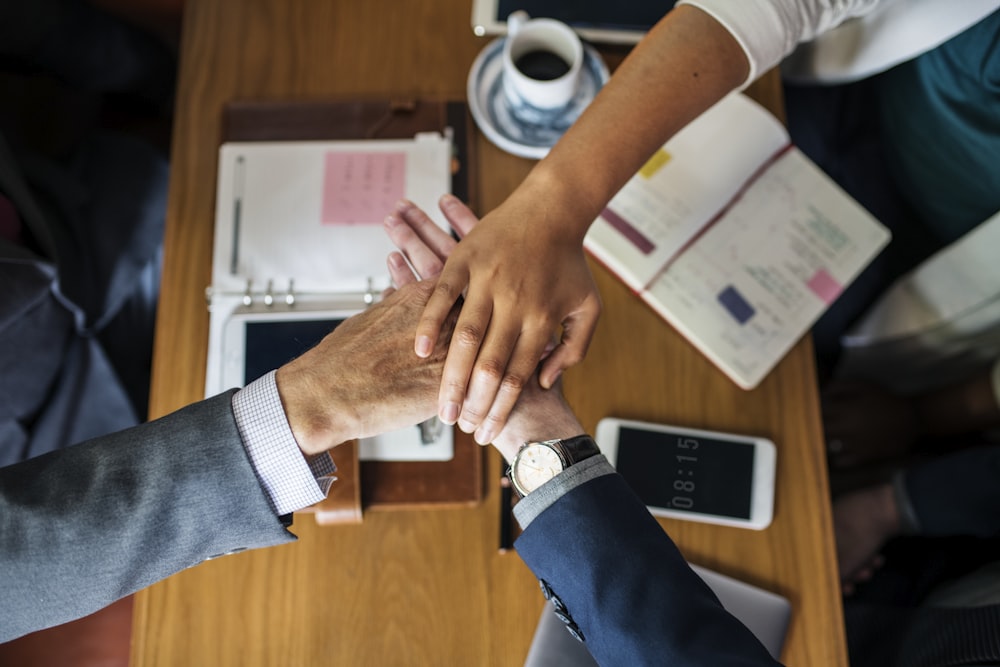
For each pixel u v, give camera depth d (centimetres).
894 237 126
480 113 100
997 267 101
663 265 93
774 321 93
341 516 85
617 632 64
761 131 97
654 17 103
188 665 82
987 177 109
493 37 106
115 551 63
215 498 65
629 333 94
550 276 76
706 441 90
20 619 64
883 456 131
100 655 106
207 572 84
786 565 86
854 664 104
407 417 75
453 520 87
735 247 95
